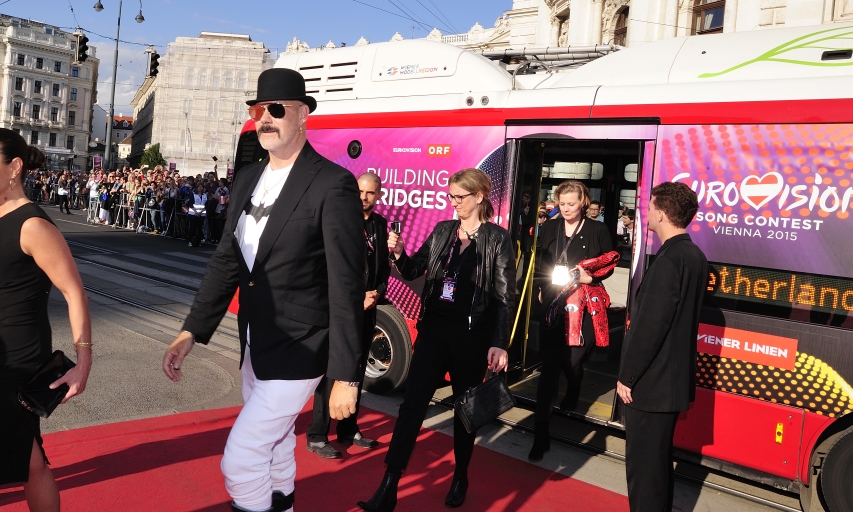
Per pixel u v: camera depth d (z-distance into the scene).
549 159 6.84
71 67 106.25
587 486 4.34
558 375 4.73
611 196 6.74
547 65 6.60
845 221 3.93
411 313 5.87
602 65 5.38
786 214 4.12
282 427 2.50
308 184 2.51
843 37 4.46
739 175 4.29
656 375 3.23
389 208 6.03
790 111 4.16
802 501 4.00
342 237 2.47
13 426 2.51
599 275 4.73
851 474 3.80
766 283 4.16
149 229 20.83
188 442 4.45
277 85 2.53
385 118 6.14
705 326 4.33
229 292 2.76
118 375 5.71
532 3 27.47
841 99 4.03
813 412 3.96
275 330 2.49
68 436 4.34
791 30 4.79
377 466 4.34
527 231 5.63
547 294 4.89
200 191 17.38
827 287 3.96
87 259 13.04
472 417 3.57
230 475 2.46
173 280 11.12
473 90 5.87
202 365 6.23
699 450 4.34
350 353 2.41
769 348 4.11
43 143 102.94
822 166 4.03
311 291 2.54
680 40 5.18
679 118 4.55
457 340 3.71
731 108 4.38
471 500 3.99
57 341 6.73
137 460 4.09
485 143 5.51
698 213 4.42
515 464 4.65
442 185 5.73
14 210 2.54
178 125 100.94
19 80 99.50
